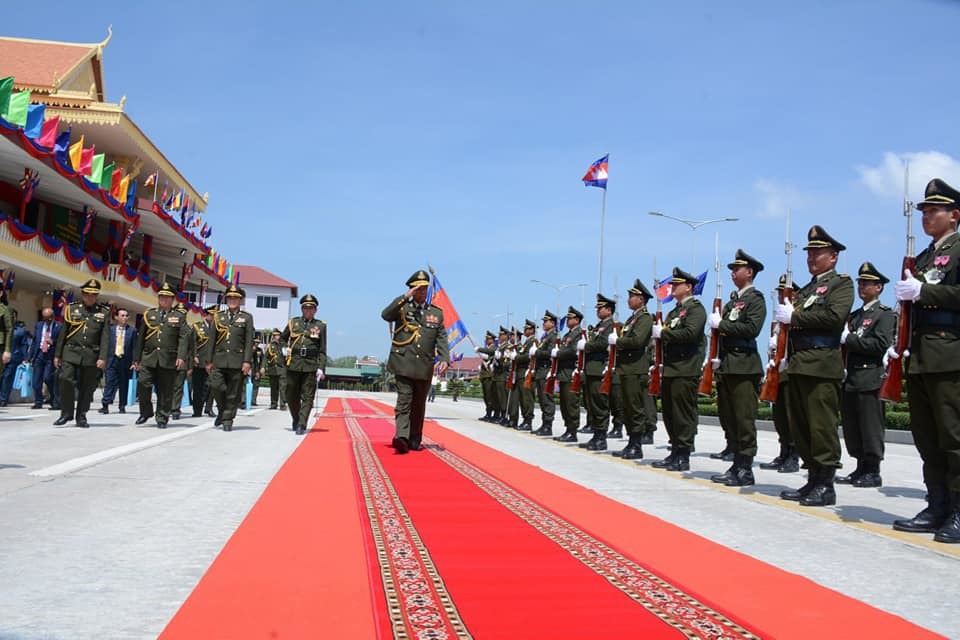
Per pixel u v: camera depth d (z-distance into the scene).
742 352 7.51
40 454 7.70
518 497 6.03
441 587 3.47
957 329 5.14
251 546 4.15
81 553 3.94
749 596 3.50
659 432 16.95
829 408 6.37
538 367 14.18
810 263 6.61
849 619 3.20
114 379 14.91
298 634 2.83
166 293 11.93
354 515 5.07
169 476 6.56
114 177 25.78
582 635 2.88
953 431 5.02
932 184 5.41
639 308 9.79
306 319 11.71
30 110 18.84
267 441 10.10
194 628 2.87
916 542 4.88
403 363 9.10
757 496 6.71
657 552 4.32
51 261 21.94
